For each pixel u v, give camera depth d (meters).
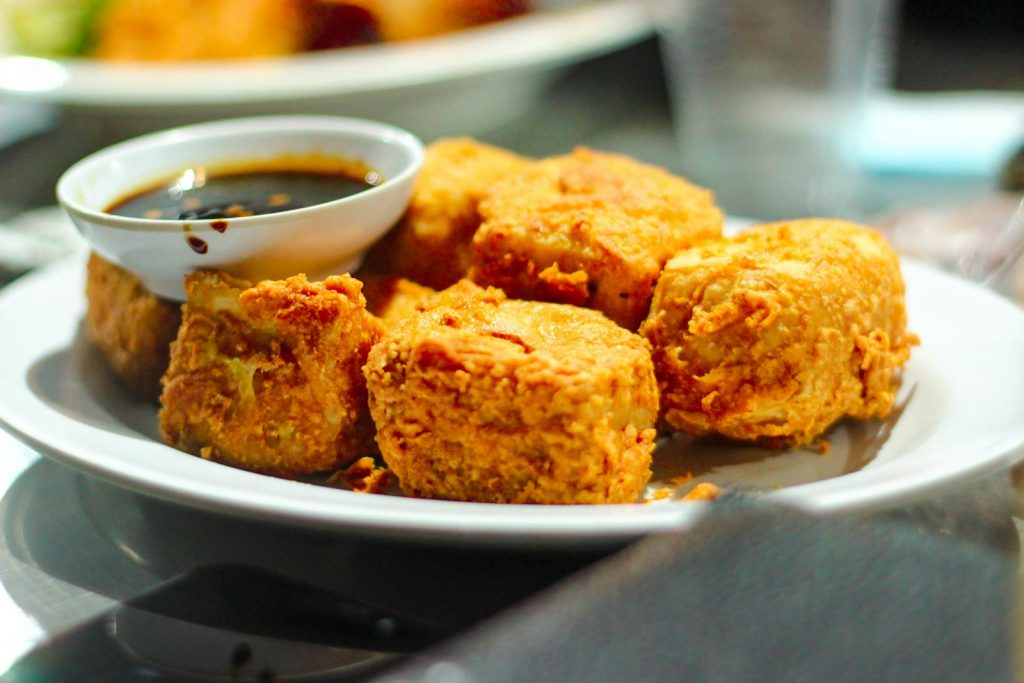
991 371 0.29
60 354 0.33
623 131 0.58
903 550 0.22
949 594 0.21
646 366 0.27
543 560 0.25
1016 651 0.20
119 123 0.50
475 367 0.25
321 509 0.24
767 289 0.27
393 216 0.31
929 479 0.24
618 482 0.26
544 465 0.25
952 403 0.29
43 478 0.29
